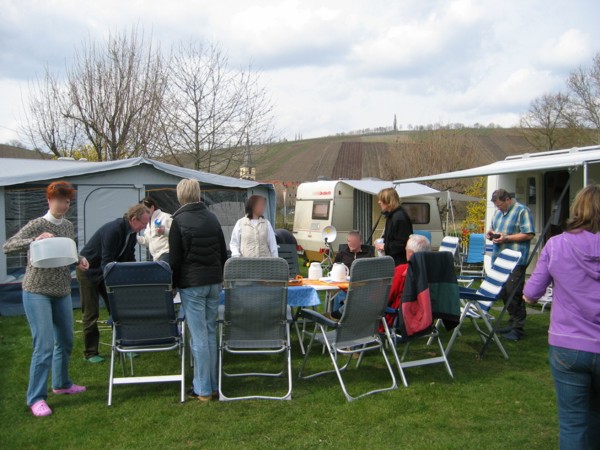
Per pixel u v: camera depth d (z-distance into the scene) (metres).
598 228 2.61
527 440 3.39
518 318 5.87
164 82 15.71
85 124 14.97
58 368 4.11
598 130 23.39
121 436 3.46
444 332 6.20
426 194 12.14
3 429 3.55
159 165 8.57
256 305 4.05
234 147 16.94
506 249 5.58
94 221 8.20
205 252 3.88
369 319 4.33
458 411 3.86
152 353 5.29
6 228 7.59
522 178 9.82
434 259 4.52
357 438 3.43
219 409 3.89
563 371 2.61
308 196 13.28
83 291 5.02
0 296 7.53
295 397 4.14
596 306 2.54
